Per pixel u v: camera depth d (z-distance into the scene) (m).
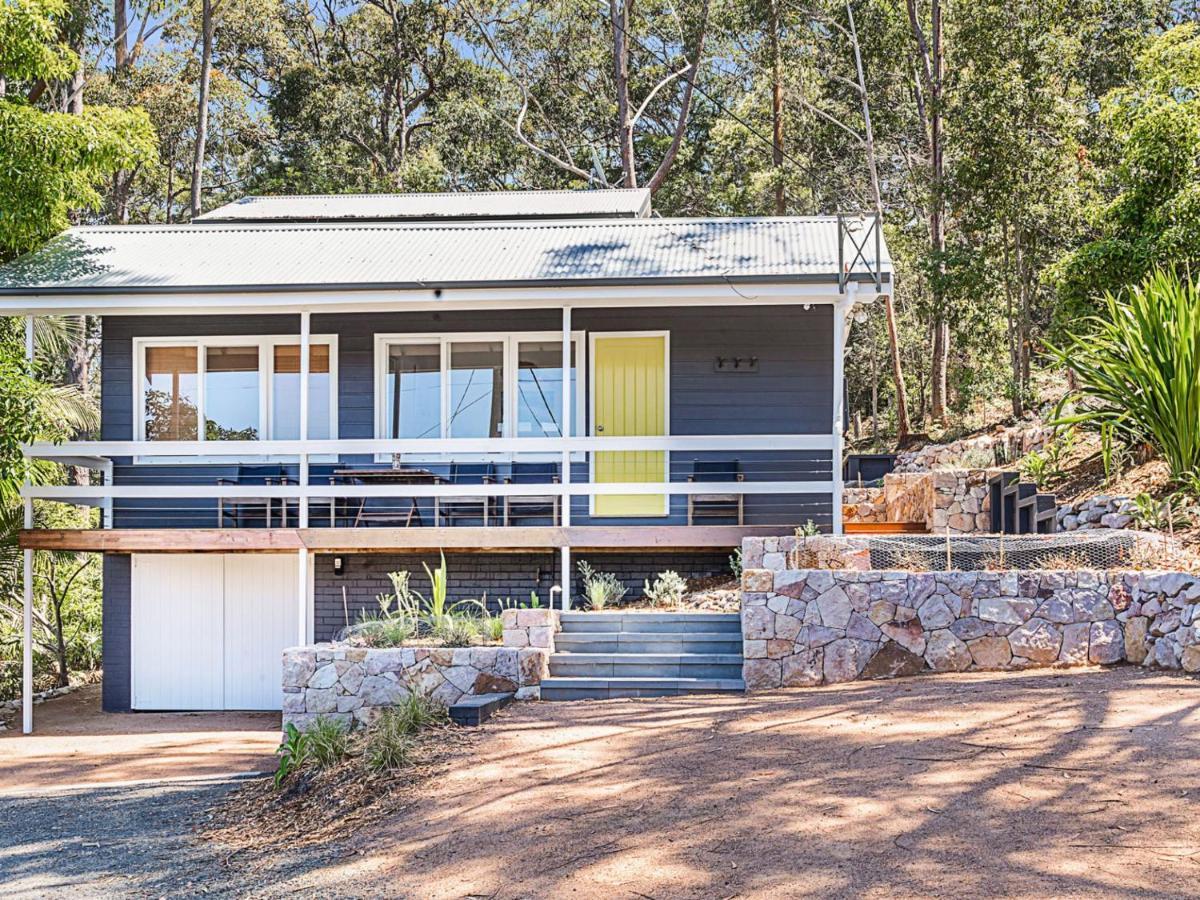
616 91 36.25
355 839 7.19
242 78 41.94
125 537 14.03
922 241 31.44
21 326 19.38
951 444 23.31
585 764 7.97
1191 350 11.53
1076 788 6.43
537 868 6.09
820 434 15.40
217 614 15.51
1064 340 19.48
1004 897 5.10
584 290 13.83
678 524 15.39
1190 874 5.20
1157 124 15.95
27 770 11.45
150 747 12.58
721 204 38.16
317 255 15.66
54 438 13.70
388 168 40.75
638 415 15.70
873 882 5.40
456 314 15.84
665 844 6.19
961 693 8.98
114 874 7.34
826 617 10.32
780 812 6.49
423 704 9.84
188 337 15.98
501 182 39.16
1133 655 9.66
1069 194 24.08
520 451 13.95
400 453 15.50
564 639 11.62
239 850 7.57
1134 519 11.37
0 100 15.22
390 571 15.27
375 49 40.91
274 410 15.96
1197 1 31.47
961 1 25.25
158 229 17.44
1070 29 26.38
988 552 11.09
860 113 33.97
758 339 15.53
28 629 14.08
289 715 11.14
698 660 11.02
